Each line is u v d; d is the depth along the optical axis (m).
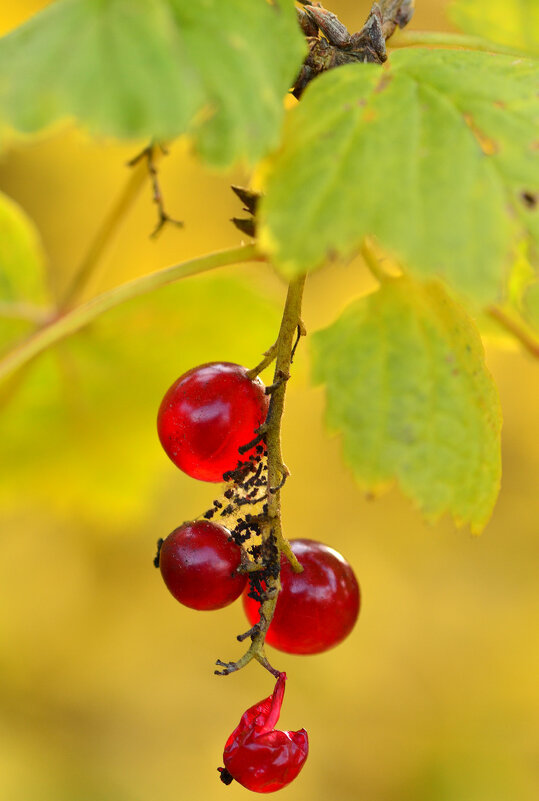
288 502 0.56
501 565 0.57
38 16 0.24
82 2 0.24
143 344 0.31
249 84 0.24
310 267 0.24
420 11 0.42
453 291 0.24
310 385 0.26
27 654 0.55
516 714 0.53
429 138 0.25
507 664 0.54
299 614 0.25
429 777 0.52
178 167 0.50
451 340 0.26
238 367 0.25
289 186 0.25
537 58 0.26
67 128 0.24
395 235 0.24
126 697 0.55
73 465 0.34
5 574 0.55
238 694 0.55
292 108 0.25
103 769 0.52
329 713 0.54
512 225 0.24
